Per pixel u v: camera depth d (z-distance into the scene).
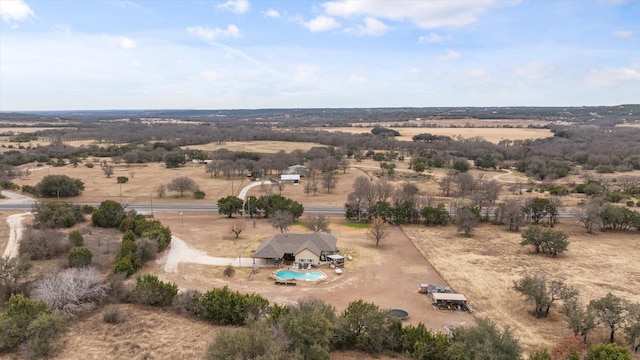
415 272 66.38
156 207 108.75
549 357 35.84
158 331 44.72
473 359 35.81
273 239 72.50
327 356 36.94
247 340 33.41
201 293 53.56
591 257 74.50
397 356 41.50
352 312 43.62
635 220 90.56
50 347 40.00
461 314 52.06
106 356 39.56
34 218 89.94
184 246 76.50
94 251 69.44
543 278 53.84
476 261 71.81
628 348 43.31
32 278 56.25
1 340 39.69
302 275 63.94
